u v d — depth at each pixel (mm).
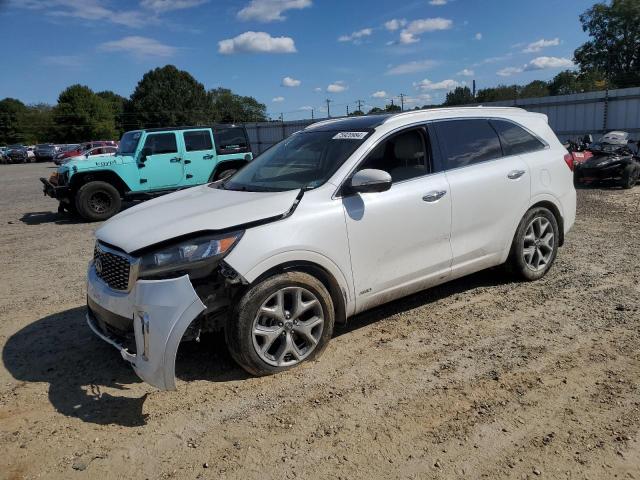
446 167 4383
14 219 12102
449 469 2568
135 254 3236
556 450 2674
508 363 3600
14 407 3297
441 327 4234
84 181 11320
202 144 12258
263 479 2553
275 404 3199
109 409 3232
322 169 3959
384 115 4398
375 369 3584
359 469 2594
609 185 12133
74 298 5492
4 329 4656
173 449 2812
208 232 3293
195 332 3242
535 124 5227
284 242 3412
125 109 82875
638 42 40844
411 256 4113
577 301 4652
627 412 2967
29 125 89500
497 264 4848
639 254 6090
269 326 3475
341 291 3756
